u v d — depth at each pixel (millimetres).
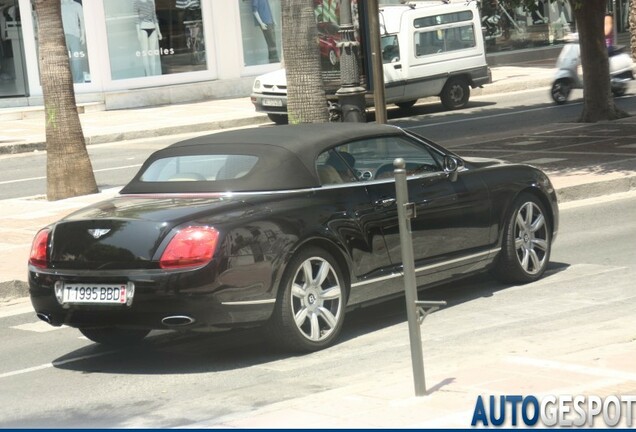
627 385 6418
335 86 23922
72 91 16953
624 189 15703
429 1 28875
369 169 8984
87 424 6812
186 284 7641
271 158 8477
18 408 7293
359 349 8344
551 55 38812
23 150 24656
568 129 21469
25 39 30484
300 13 14742
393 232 8883
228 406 7008
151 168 8938
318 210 8352
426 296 10195
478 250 9695
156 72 31766
